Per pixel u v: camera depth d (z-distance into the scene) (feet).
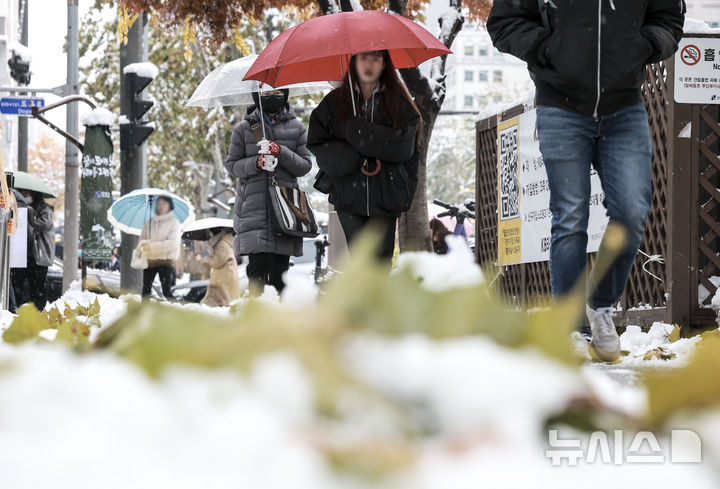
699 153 52.65
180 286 113.19
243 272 120.98
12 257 99.04
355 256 3.03
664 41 35.73
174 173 278.67
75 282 105.09
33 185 106.22
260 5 104.42
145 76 107.96
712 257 52.75
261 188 59.72
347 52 51.34
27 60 154.61
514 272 77.05
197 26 103.81
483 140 83.30
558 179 35.83
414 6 107.76
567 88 35.40
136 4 101.09
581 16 35.14
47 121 130.82
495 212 80.43
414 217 73.72
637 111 35.76
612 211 35.29
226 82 84.48
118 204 108.88
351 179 43.39
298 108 168.25
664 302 53.83
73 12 147.54
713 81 52.19
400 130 42.70
